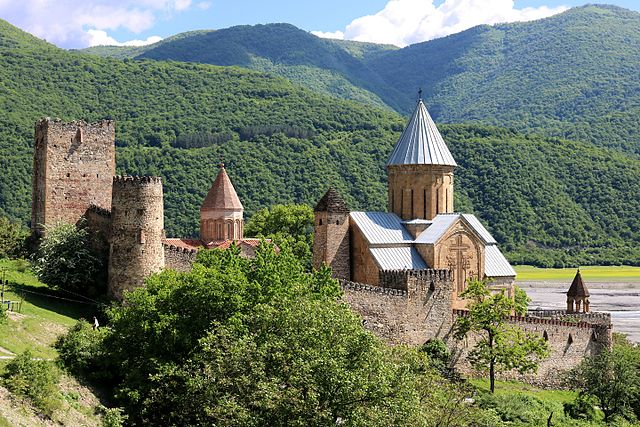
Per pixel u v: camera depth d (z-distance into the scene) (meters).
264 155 197.50
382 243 83.75
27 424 42.59
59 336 58.47
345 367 45.19
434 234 86.00
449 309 79.44
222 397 44.97
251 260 62.12
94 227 81.38
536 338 82.81
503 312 76.56
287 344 46.41
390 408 43.91
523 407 69.06
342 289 72.00
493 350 75.12
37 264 76.19
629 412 78.81
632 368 80.62
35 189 85.44
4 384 45.47
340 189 192.88
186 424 48.69
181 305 55.50
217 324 49.28
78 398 50.81
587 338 87.38
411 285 77.25
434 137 91.19
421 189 89.44
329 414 42.62
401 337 76.25
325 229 84.00
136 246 70.38
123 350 55.66
